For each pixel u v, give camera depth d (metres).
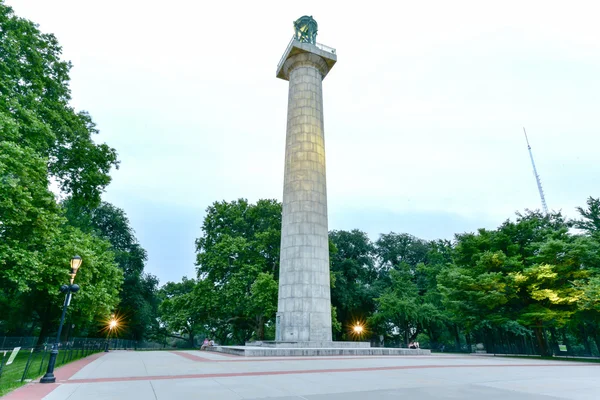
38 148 23.66
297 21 42.59
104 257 32.41
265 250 48.00
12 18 25.67
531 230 37.31
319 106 38.59
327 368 16.08
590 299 27.45
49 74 29.50
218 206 52.06
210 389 9.73
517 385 10.87
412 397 8.62
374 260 66.94
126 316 61.06
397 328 59.12
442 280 37.97
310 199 34.03
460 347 55.09
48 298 30.84
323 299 31.94
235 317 49.25
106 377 12.82
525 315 31.42
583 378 12.90
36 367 17.36
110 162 33.88
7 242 19.95
